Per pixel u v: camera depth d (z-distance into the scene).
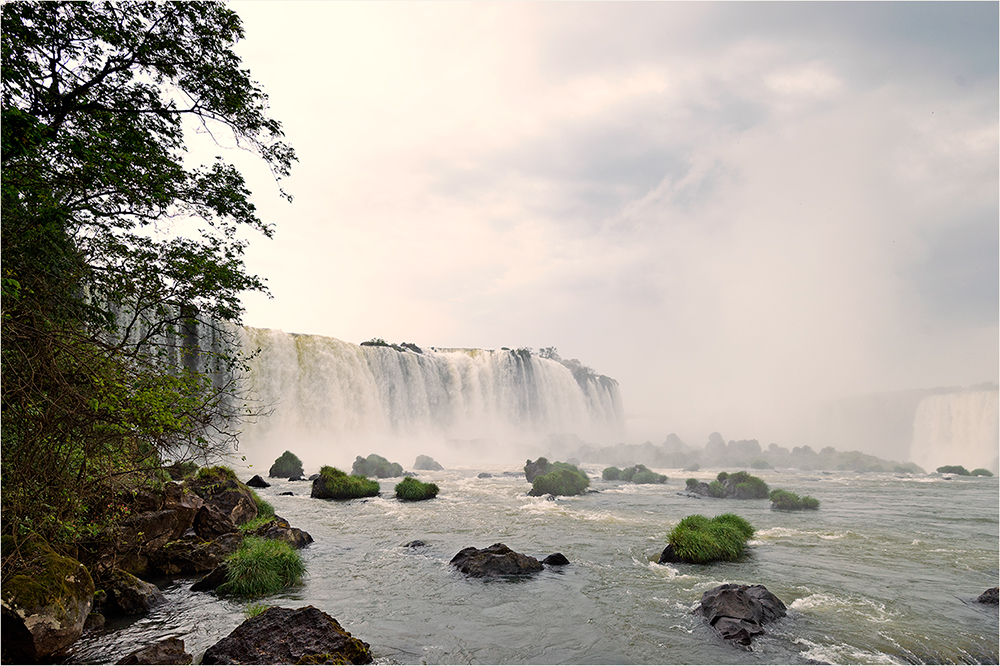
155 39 10.00
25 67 8.92
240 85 11.23
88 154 8.38
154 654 8.77
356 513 28.83
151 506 15.46
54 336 7.72
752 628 11.02
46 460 7.92
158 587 13.73
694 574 16.06
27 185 7.82
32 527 8.70
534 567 16.36
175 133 10.88
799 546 20.08
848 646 10.51
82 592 10.02
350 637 9.55
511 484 46.34
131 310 10.44
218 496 20.17
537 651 10.34
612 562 17.62
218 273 10.70
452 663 9.75
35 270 8.18
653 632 11.27
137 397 8.16
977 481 50.31
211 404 9.84
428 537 22.08
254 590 13.55
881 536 22.14
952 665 9.79
